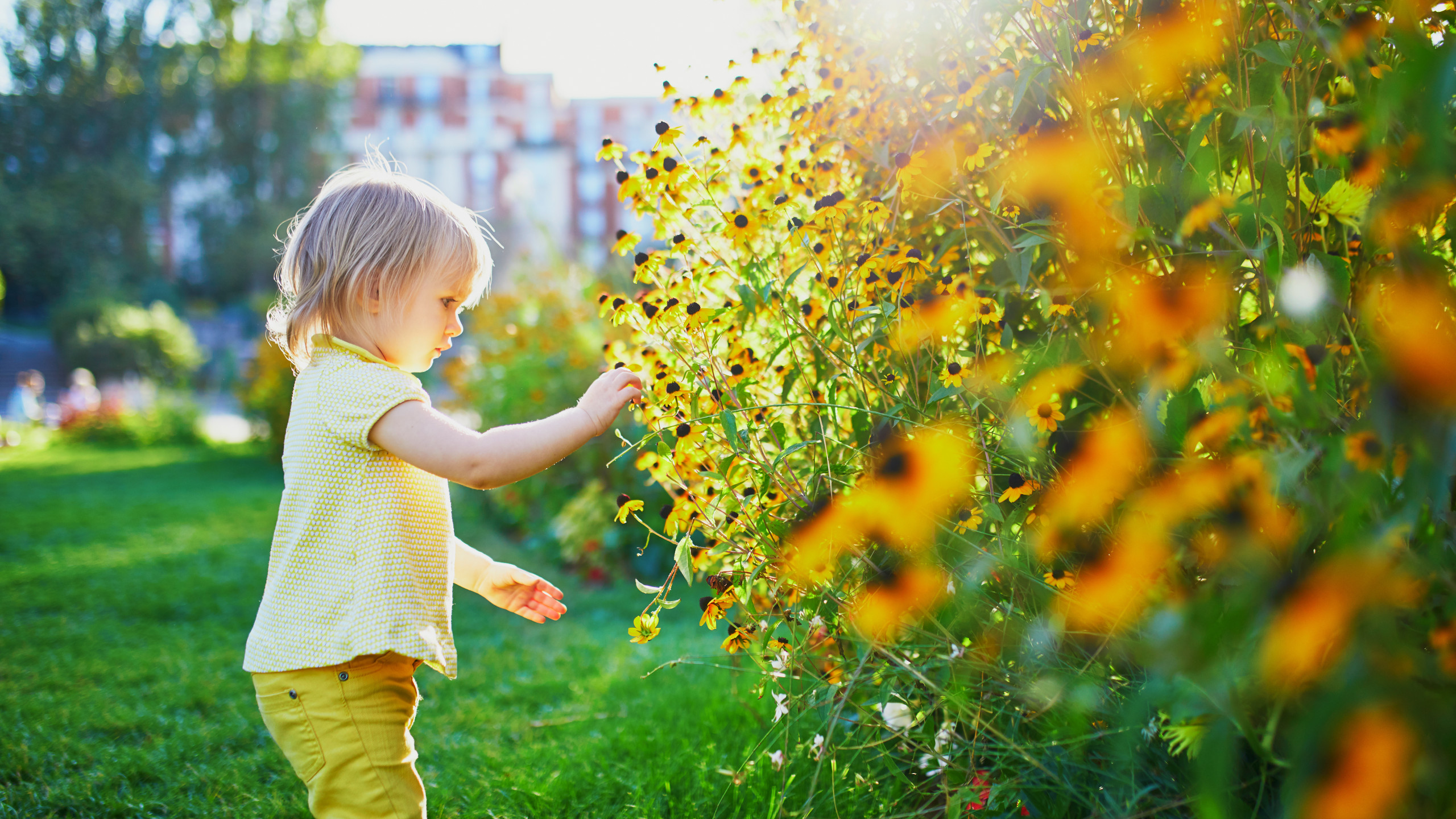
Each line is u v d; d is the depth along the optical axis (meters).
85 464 11.00
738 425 1.31
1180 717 0.89
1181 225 1.08
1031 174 1.30
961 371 1.27
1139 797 1.08
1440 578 0.84
